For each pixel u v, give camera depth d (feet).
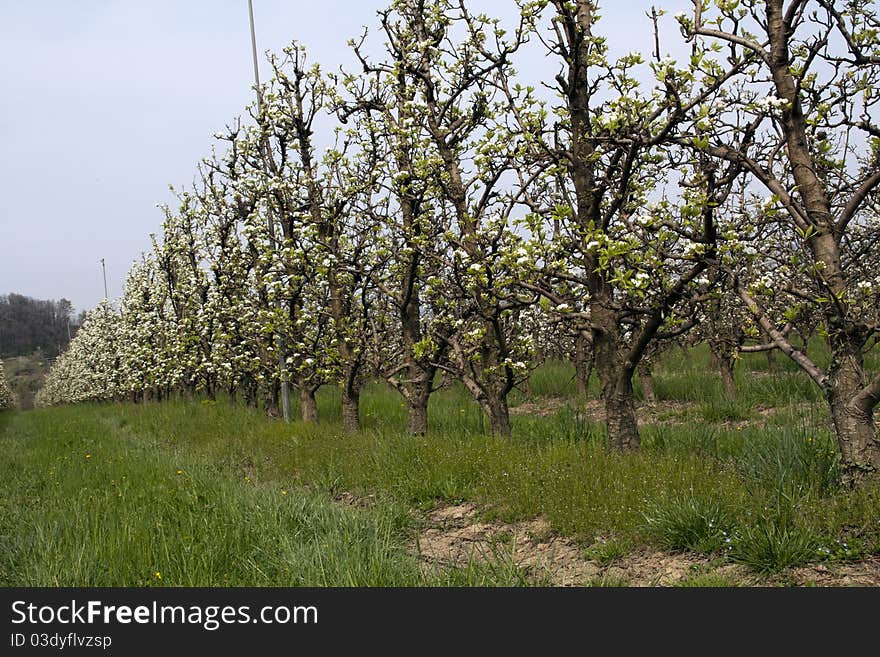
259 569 18.15
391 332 46.37
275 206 45.24
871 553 15.98
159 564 18.74
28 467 39.52
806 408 34.65
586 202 27.22
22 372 319.68
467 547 20.86
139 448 44.39
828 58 20.38
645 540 18.72
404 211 35.94
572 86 27.07
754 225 22.25
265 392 55.93
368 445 33.73
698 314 24.54
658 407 47.01
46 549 20.20
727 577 15.80
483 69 31.45
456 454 28.73
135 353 85.35
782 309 28.19
